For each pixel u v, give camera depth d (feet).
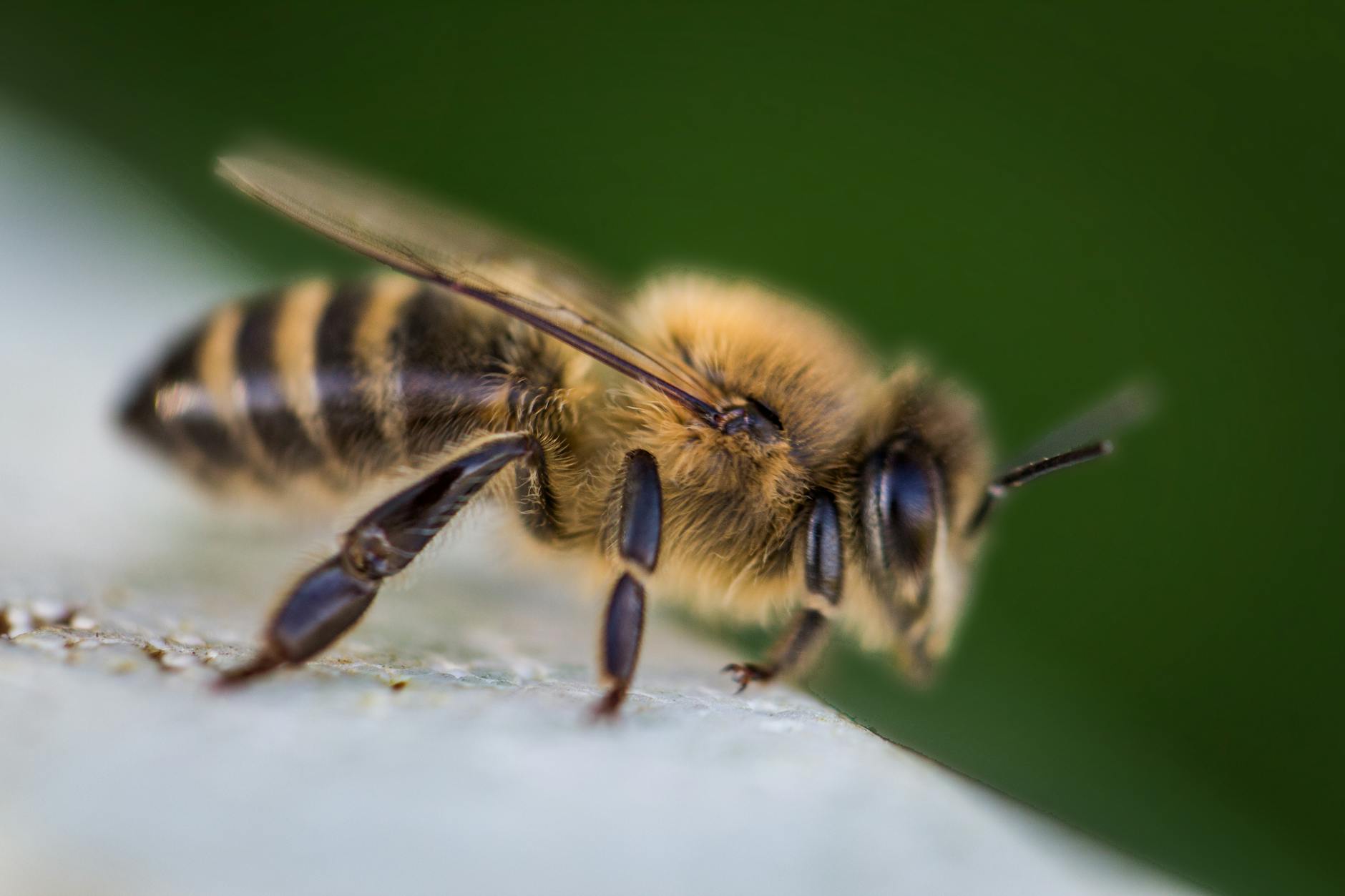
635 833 0.16
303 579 0.18
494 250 0.20
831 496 0.19
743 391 0.19
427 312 0.19
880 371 0.20
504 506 0.19
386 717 0.17
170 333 0.22
